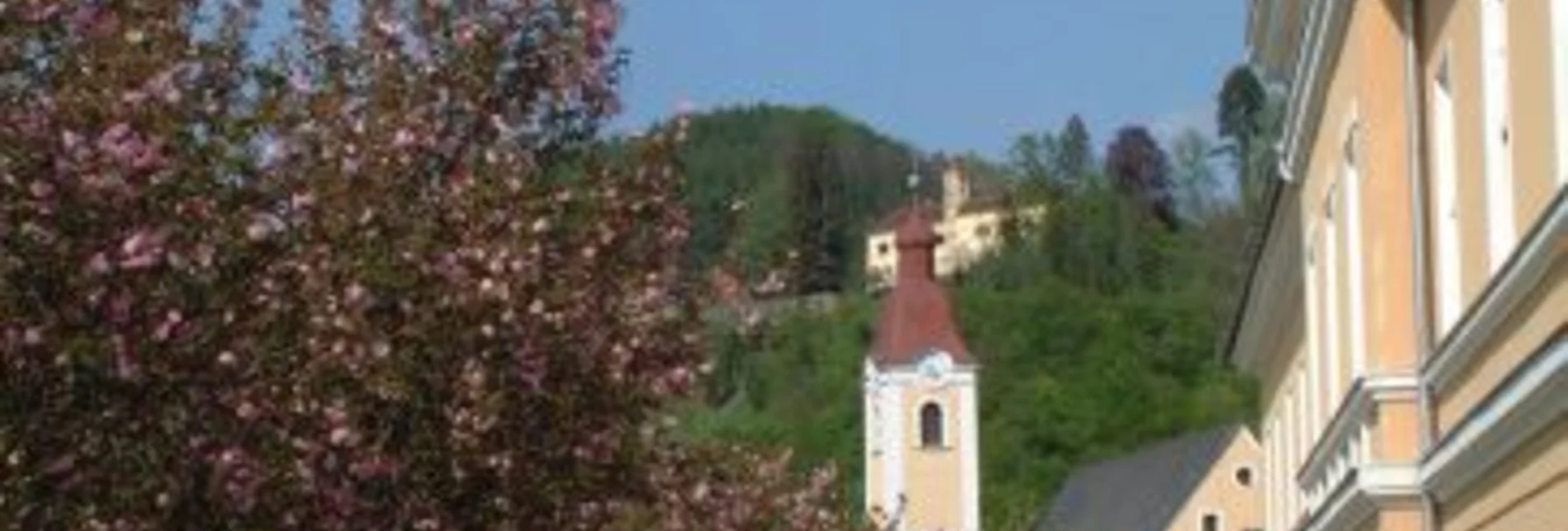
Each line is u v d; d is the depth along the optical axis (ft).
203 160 45.62
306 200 49.80
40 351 43.47
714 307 66.28
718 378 71.00
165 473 45.47
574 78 56.29
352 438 48.62
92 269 43.39
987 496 491.31
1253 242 127.65
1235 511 419.54
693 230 59.77
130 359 44.06
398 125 52.16
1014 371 519.19
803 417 484.74
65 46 44.83
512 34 55.83
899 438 449.48
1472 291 67.92
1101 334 520.83
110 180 43.29
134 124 43.70
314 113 51.60
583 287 54.80
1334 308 96.02
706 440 82.58
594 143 57.00
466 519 53.52
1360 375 81.82
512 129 55.31
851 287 646.74
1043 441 505.66
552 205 54.65
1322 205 98.22
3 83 44.06
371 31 54.85
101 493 45.11
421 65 55.01
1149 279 618.03
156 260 43.96
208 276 45.60
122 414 44.83
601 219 56.24
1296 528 117.70
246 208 46.75
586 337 54.80
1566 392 54.85
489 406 51.57
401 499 51.44
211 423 46.06
